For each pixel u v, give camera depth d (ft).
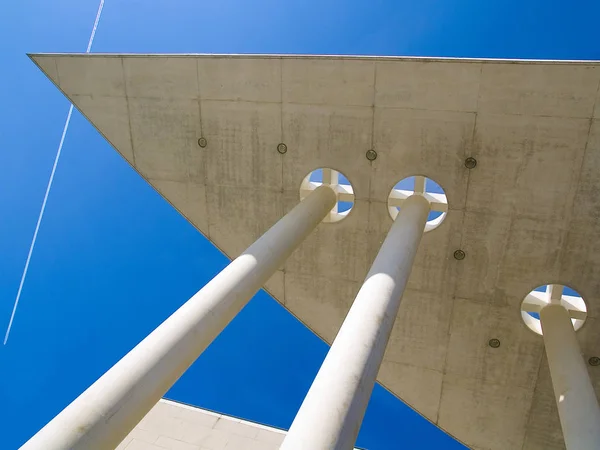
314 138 41.83
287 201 45.27
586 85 34.83
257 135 43.16
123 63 44.21
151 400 25.18
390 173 41.34
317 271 47.83
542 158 37.45
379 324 26.68
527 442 49.06
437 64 37.11
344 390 21.91
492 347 45.73
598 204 37.60
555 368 36.96
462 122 38.09
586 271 39.73
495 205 39.93
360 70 38.83
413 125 39.17
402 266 32.55
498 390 47.47
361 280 46.85
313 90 40.32
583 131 35.96
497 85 36.50
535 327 45.60
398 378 50.26
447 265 43.50
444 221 41.81
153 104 44.73
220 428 65.41
